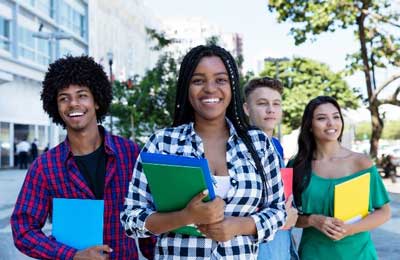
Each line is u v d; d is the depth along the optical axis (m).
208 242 2.30
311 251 3.49
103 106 2.95
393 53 20.12
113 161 2.78
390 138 88.94
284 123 37.25
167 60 20.39
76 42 37.84
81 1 39.06
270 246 3.10
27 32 30.48
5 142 28.53
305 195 3.55
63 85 2.77
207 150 2.47
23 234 2.61
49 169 2.72
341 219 3.32
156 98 19.48
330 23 18.31
